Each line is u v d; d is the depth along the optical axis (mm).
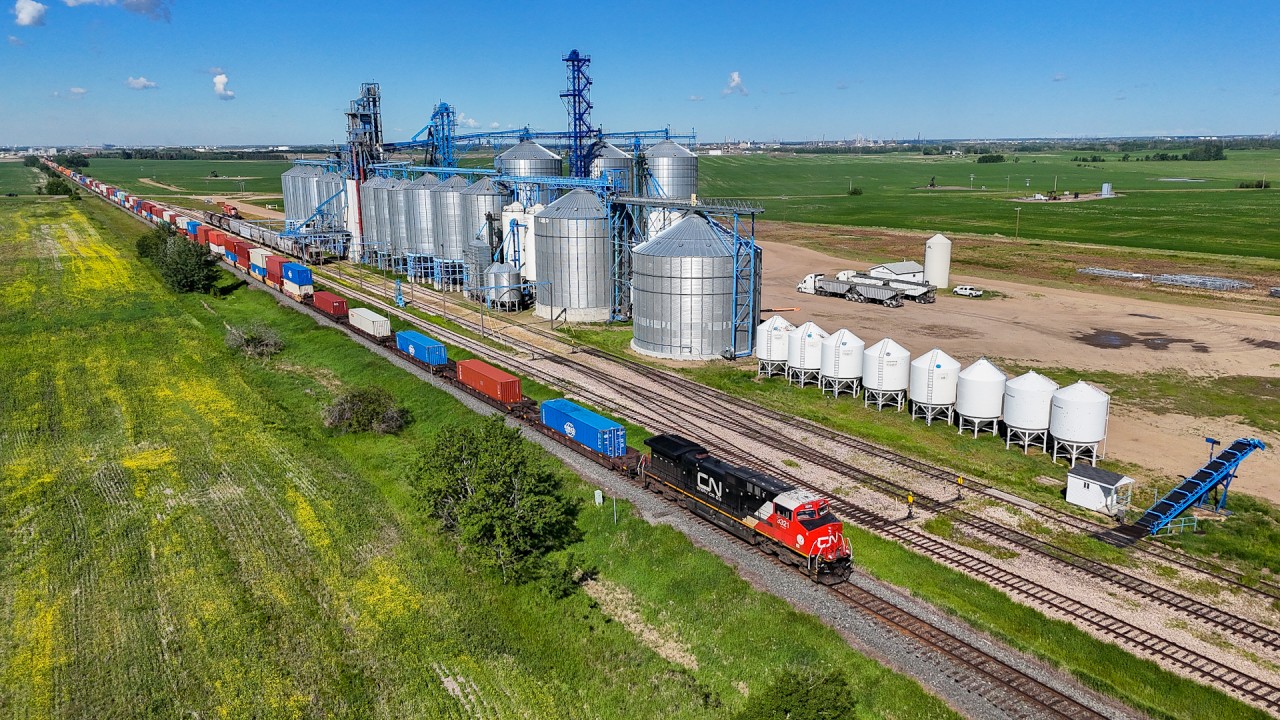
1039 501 49156
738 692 31906
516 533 41562
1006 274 132125
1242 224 190875
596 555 42969
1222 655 33938
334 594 39469
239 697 32188
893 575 39844
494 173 120750
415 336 79375
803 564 39375
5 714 31453
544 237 98875
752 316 81938
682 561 40969
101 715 31391
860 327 95500
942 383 61750
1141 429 61438
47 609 38625
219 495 50750
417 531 45781
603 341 89312
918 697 30828
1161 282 120500
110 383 74938
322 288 124000
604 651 35000
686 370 77688
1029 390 56562
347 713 31219
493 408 65188
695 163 124250
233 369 80188
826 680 28484
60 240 172875
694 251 78750
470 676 33312
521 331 94688
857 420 64062
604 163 126312
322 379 78125
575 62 114562
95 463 56531
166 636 36375
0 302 111375
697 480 45562
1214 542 43812
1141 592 38625
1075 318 99000
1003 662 32938
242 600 38844
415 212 130750
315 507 48781
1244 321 94562
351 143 150750
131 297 115250
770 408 66750
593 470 52750
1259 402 66938
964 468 54031
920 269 120688
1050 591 38781
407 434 62562
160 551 43844
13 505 50062
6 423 64625
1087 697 31141
